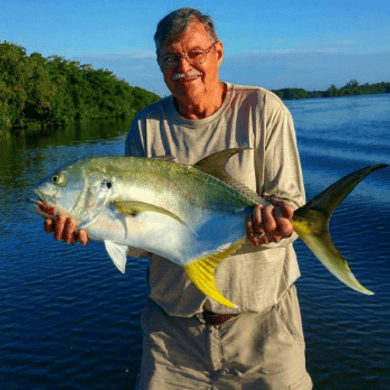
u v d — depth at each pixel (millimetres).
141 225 990
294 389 1191
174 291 1220
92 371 2268
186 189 1009
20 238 4438
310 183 6586
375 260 3334
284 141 1146
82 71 34031
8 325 2734
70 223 1003
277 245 1111
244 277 1167
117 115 36625
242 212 990
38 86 23156
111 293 3104
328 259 886
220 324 1207
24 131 21781
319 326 2521
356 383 2061
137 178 1003
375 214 4445
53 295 3117
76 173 1008
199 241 1005
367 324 2508
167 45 1096
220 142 1161
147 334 1298
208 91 1131
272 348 1195
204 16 1120
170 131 1203
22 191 6859
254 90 1170
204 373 1249
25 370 2297
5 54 22250
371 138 11594
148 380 1260
